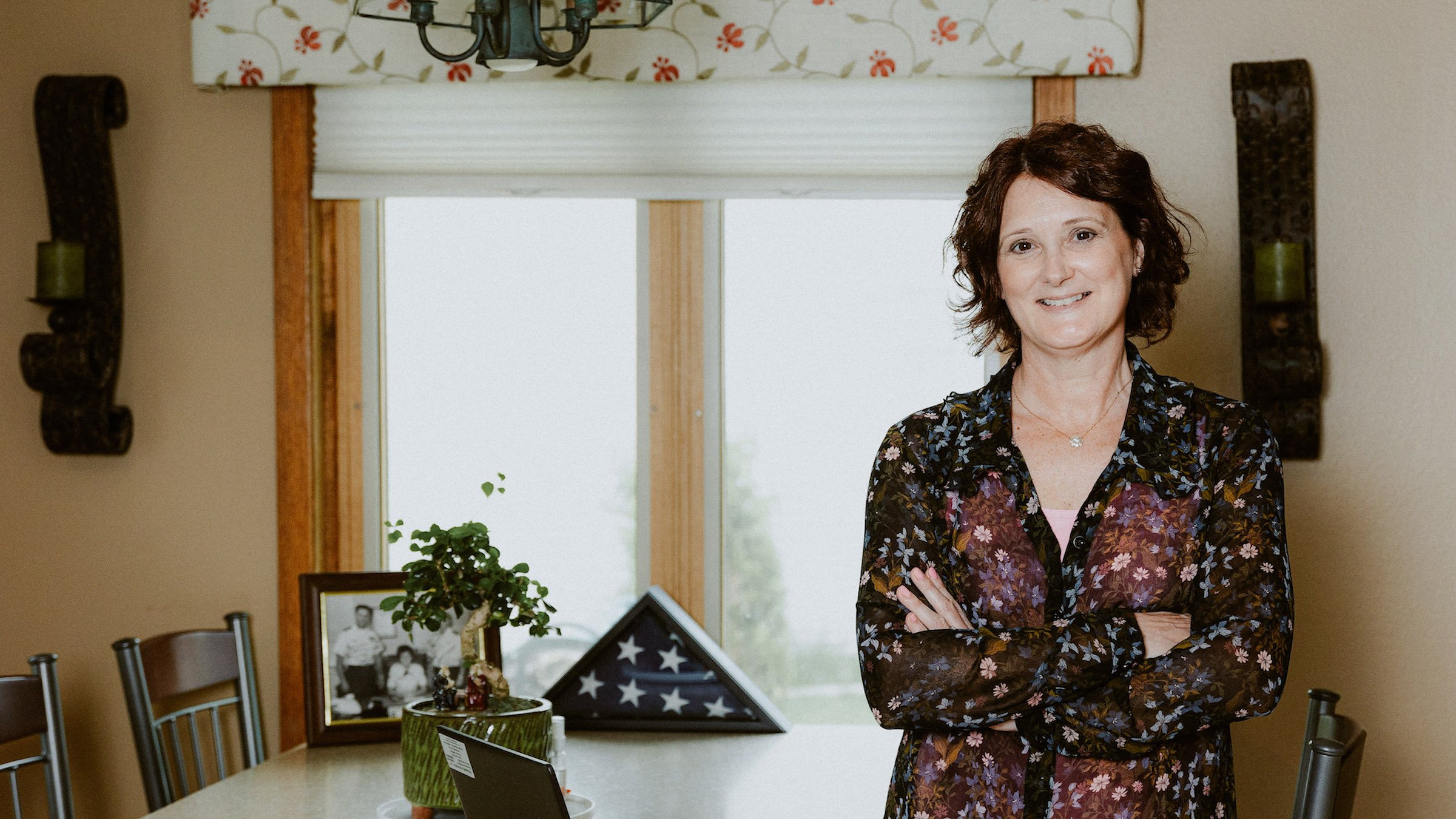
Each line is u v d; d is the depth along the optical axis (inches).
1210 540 55.2
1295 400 104.9
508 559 117.6
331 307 117.1
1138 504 55.6
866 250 115.4
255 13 112.6
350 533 117.0
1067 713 52.2
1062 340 56.4
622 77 110.7
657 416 116.2
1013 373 60.6
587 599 117.3
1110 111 109.0
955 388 114.7
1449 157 105.0
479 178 114.7
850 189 112.0
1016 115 110.7
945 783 54.9
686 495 116.0
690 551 116.0
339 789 87.3
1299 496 106.7
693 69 110.1
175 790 107.7
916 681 53.9
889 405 115.4
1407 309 105.2
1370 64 106.0
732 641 116.3
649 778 90.0
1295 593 106.3
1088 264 56.0
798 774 91.4
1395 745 105.0
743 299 116.1
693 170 113.5
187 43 116.2
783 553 116.1
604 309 117.2
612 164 114.1
